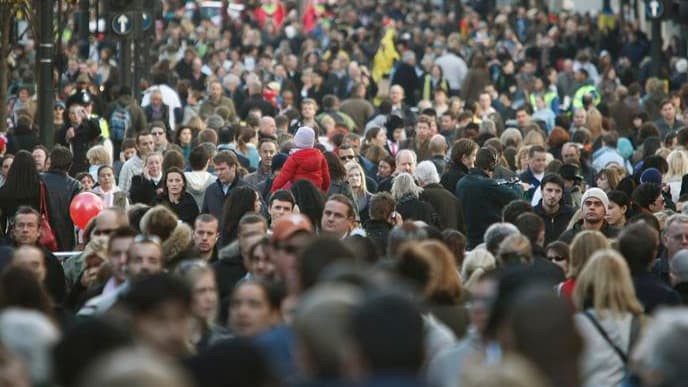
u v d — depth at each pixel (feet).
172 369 54.54
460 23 411.34
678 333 62.64
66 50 307.58
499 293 75.25
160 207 105.19
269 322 79.05
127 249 94.43
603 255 86.99
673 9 274.98
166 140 198.08
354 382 58.44
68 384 64.03
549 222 139.74
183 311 72.95
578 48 362.94
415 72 301.84
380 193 123.65
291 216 86.99
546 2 449.89
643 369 71.72
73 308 106.32
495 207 146.30
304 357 61.77
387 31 355.15
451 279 85.10
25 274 81.71
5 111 219.20
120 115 218.38
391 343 58.34
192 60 306.14
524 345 60.70
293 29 422.00
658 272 114.42
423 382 58.44
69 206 148.77
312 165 151.23
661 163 161.89
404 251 84.43
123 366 53.31
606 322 86.02
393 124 214.48
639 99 256.32
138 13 230.48
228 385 62.54
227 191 151.02
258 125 211.20
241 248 102.17
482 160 147.54
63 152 149.79
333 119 229.86
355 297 62.49
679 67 299.38
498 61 343.67
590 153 201.05
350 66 297.74
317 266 73.51
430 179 153.89
